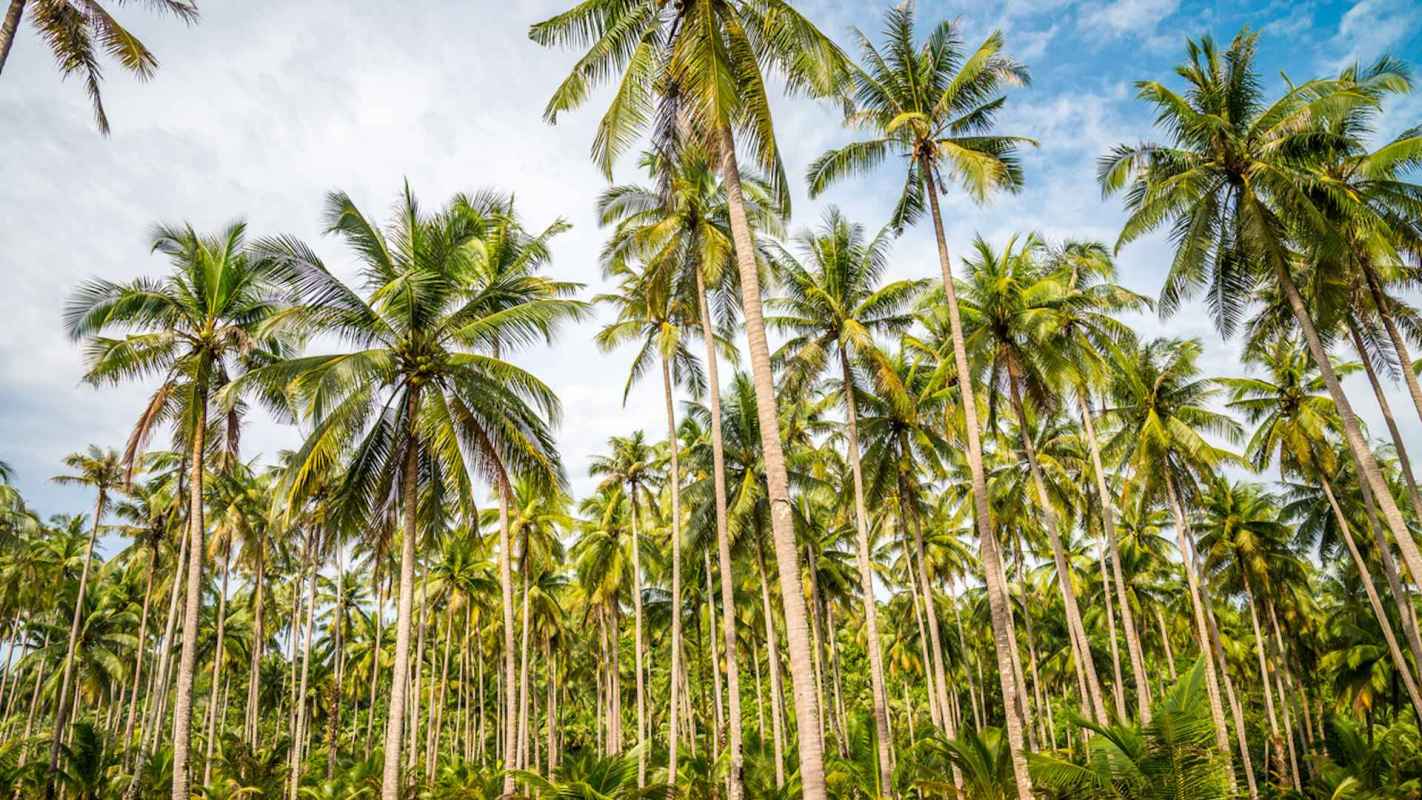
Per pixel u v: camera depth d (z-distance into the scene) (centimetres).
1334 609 4184
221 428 2238
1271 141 1838
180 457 3139
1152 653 4981
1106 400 2867
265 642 4997
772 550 3081
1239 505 3494
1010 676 1706
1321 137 1773
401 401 1795
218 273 2070
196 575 1961
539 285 1923
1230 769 1502
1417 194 1872
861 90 1891
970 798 1864
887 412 2570
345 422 1714
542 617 4103
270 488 3472
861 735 2705
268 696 5612
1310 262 1970
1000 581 1759
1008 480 3119
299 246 1645
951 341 2314
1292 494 3447
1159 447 2572
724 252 2059
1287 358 2791
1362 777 2425
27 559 3806
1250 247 1920
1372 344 2244
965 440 2702
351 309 1717
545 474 1922
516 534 3372
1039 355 2198
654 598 4241
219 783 3108
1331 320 2031
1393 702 3459
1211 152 1933
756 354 1168
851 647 6525
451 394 1836
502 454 1903
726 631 2180
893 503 3262
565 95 1312
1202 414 2731
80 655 3941
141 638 3497
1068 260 2558
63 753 3150
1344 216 1866
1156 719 1509
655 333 2528
